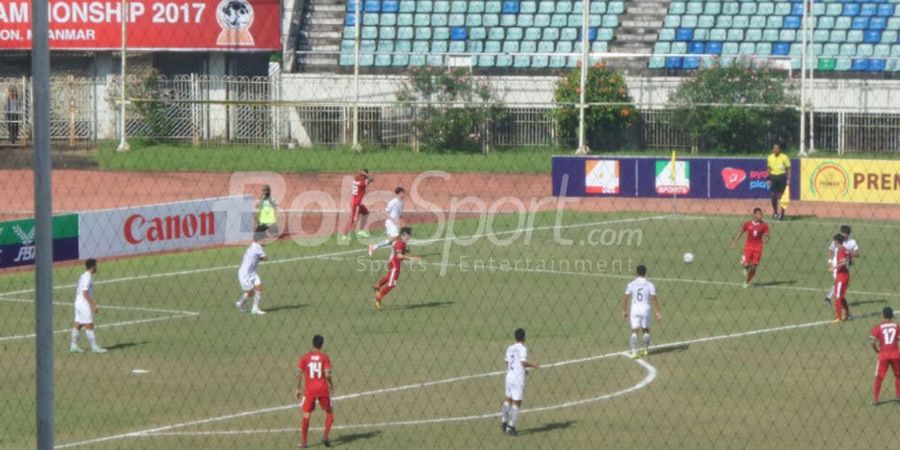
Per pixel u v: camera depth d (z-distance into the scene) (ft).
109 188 463.83
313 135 572.92
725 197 457.68
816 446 192.44
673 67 618.03
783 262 365.61
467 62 619.67
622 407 217.56
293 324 285.02
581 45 639.76
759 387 230.07
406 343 265.95
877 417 210.18
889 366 230.07
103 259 360.69
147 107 541.34
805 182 456.04
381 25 654.12
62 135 554.05
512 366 200.95
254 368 245.65
